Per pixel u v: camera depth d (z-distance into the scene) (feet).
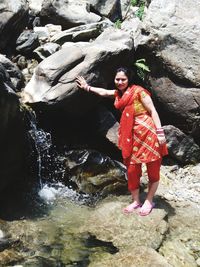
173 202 12.70
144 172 13.87
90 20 17.13
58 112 13.01
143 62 14.65
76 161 12.94
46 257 9.84
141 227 11.20
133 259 9.95
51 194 12.53
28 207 11.81
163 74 14.75
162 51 14.57
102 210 11.84
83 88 12.68
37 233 10.69
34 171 13.12
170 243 10.90
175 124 15.08
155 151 11.33
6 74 11.65
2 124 10.90
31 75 14.60
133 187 11.68
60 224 11.19
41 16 16.92
